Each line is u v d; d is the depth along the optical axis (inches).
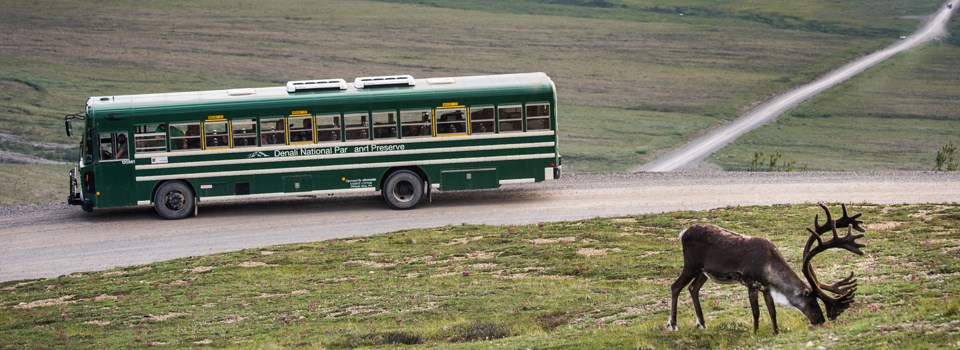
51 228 1969.7
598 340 928.3
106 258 1704.0
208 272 1558.8
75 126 7283.5
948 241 1363.2
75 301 1425.9
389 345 1094.4
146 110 1953.7
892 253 1291.8
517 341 992.2
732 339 873.5
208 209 2114.9
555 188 2220.7
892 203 1846.7
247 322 1259.2
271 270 1561.3
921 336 763.4
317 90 1979.6
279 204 2151.8
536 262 1514.5
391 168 2004.2
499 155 1999.3
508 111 1991.9
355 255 1633.9
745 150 7239.2
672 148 7367.1
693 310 1058.1
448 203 2082.9
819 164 6776.6
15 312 1369.3
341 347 1102.4
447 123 1988.2
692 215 1785.2
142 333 1225.4
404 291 1374.3
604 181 2287.2
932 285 1004.6
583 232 1701.5
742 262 852.0
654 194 2076.8
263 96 1969.7
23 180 5580.7
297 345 1117.1
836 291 839.1
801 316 941.2
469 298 1298.0
